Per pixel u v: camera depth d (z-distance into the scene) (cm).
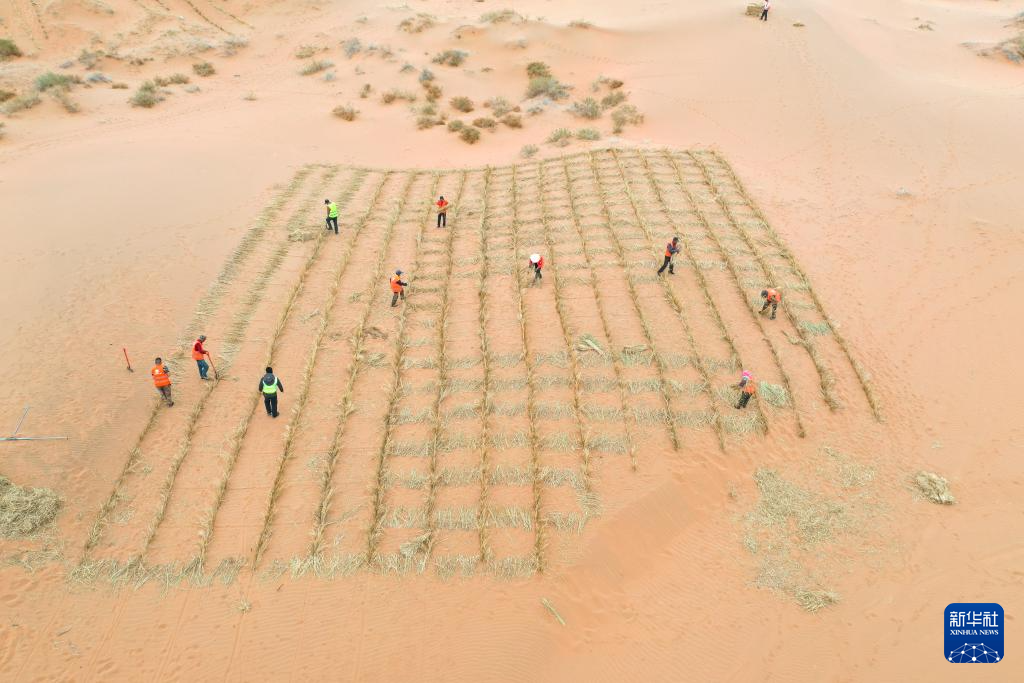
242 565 1340
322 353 1875
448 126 3431
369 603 1289
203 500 1459
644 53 4228
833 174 2941
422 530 1410
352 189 2805
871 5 5422
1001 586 1347
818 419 1722
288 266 2258
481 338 1936
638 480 1523
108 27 4525
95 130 3328
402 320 1975
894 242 2447
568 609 1297
